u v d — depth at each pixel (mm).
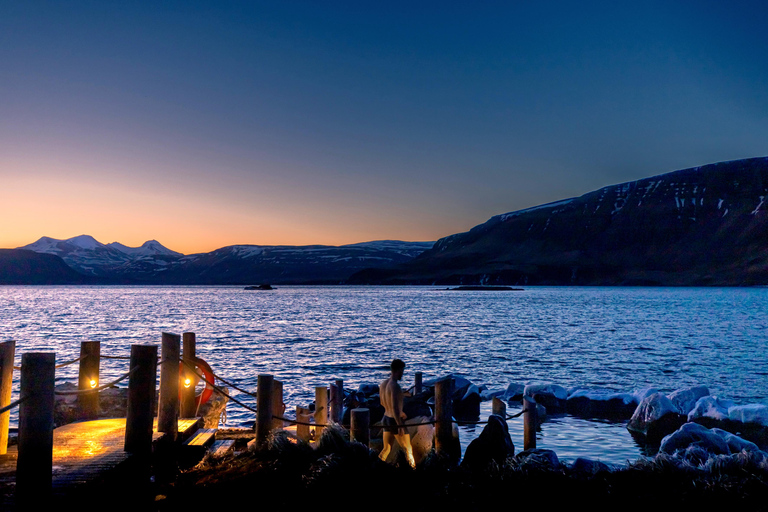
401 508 7406
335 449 8922
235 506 7289
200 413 12656
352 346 42531
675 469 8578
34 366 6070
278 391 12078
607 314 88688
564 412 18266
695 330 57719
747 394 23578
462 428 16219
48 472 6113
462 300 160000
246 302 148000
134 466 7859
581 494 7887
